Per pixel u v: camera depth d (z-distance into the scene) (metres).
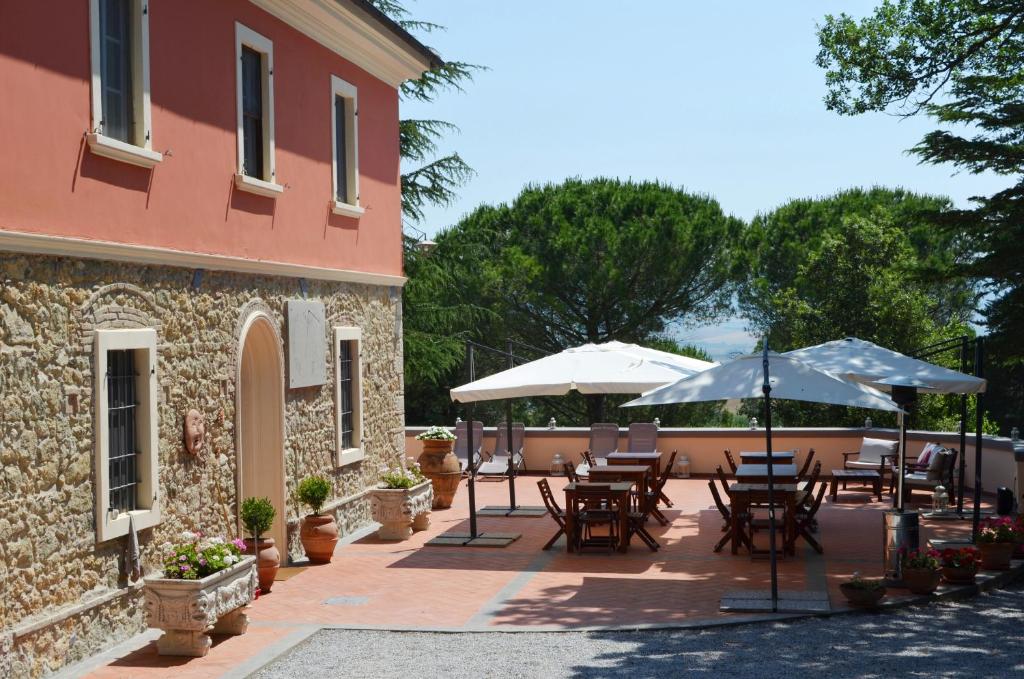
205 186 11.83
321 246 15.17
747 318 36.16
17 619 8.42
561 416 35.84
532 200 37.19
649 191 36.53
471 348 19.27
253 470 13.62
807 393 12.20
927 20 18.83
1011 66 19.81
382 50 17.06
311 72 14.90
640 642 9.85
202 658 9.28
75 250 9.24
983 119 19.98
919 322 32.84
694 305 35.03
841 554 14.08
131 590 10.02
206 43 11.90
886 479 20.67
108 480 9.66
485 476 22.80
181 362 11.18
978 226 20.80
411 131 28.19
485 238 35.25
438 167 28.92
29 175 8.76
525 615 10.93
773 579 11.00
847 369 14.59
